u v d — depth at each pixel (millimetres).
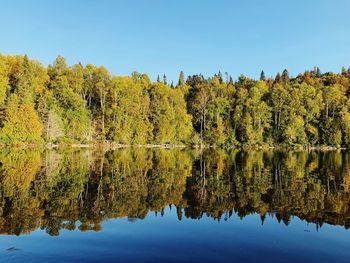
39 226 14625
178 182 27281
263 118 106375
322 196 22172
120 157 50031
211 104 110750
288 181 28578
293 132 100750
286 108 107062
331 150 91438
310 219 16547
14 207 17703
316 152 78812
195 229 14680
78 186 24234
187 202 20031
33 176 27906
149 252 11844
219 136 101125
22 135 67438
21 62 81438
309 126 104250
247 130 100688
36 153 51375
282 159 53188
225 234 14062
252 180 28953
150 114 100188
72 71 94500
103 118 88750
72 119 81375
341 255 11953
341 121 103188
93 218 16109
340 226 15383
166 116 100188
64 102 83250
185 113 106000
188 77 168500
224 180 28734
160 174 31781
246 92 112125
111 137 88375
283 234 14164
